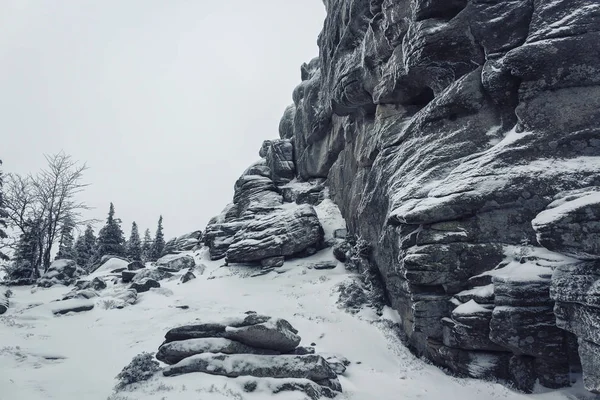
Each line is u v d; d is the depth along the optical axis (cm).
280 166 4625
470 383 1320
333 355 1605
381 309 2139
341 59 2991
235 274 3067
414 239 1627
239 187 4741
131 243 6431
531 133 1434
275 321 1315
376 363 1606
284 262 3106
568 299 981
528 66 1418
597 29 1349
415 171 1788
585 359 939
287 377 1196
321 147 4075
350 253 2784
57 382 1198
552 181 1341
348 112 3073
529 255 1291
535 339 1166
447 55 1811
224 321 1322
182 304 2372
